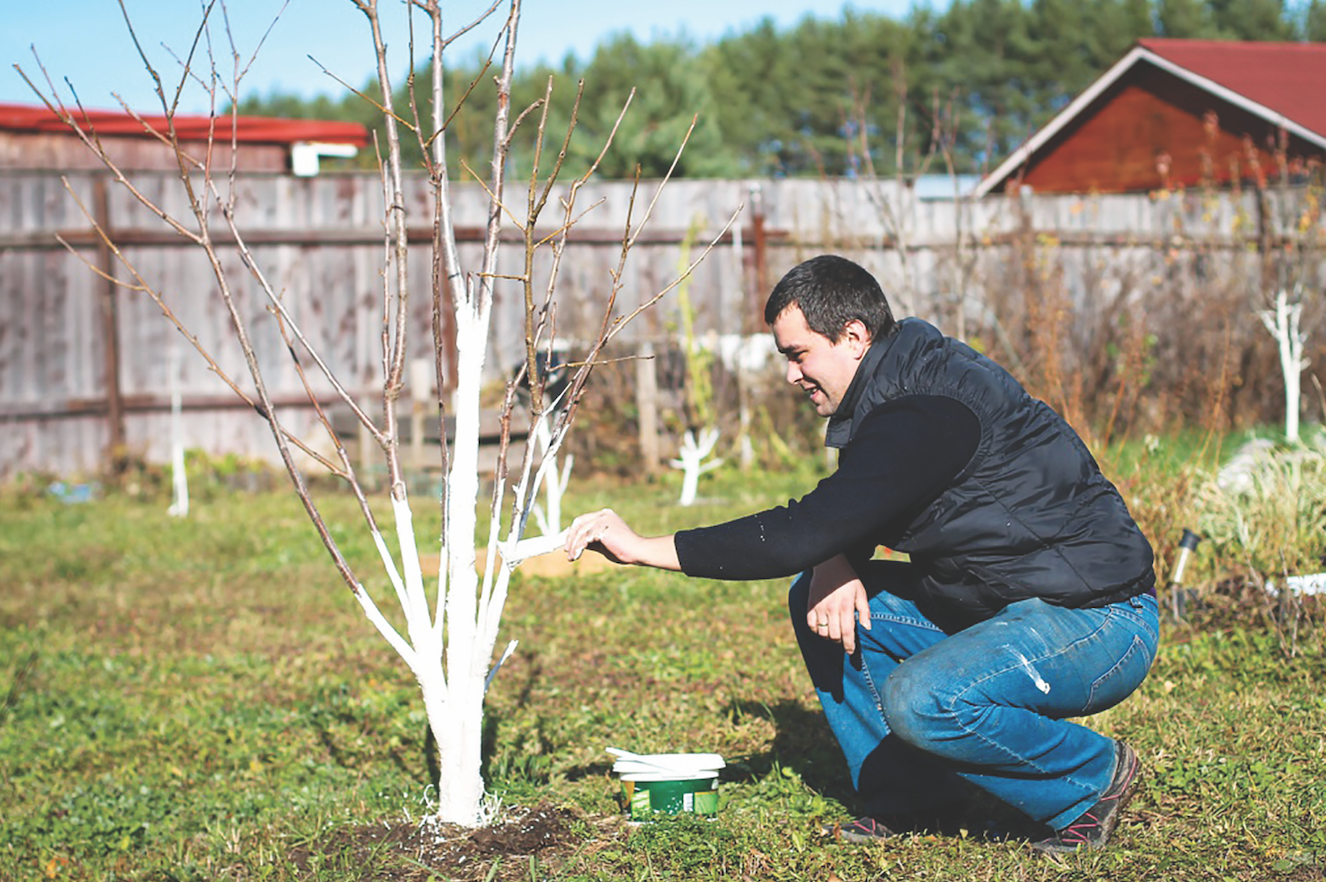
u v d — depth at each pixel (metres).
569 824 3.76
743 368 13.37
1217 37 46.41
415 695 5.59
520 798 3.96
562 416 3.63
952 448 3.12
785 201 14.28
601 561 8.28
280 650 6.76
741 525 3.15
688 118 24.05
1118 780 3.37
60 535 10.66
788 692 5.28
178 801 4.45
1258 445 8.90
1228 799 3.67
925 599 3.51
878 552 7.53
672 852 3.48
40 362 13.27
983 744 3.17
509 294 13.68
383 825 3.80
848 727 3.67
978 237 14.28
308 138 16.64
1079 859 3.29
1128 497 6.64
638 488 12.31
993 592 3.29
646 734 4.80
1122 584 3.26
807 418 13.52
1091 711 3.32
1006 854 3.41
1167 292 14.26
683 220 14.12
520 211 13.63
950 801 3.63
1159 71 20.14
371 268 13.81
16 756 5.05
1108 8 45.62
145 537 10.39
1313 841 3.38
